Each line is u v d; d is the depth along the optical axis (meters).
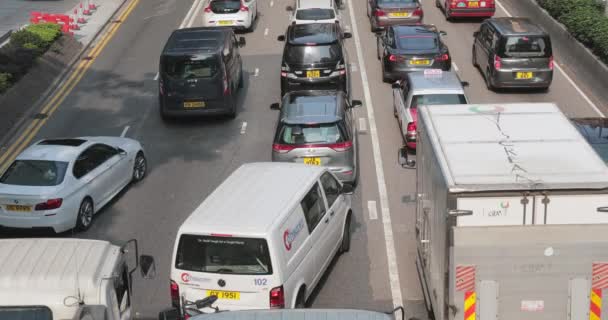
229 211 23.41
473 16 64.50
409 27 52.09
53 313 15.24
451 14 64.19
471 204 18.58
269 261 22.23
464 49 58.25
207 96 43.88
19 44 53.19
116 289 16.62
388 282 27.55
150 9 71.31
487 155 20.30
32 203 30.97
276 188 25.06
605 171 19.11
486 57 50.19
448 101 39.16
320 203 26.44
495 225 18.61
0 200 31.19
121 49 59.94
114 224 32.91
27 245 16.98
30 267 15.91
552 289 18.62
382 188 35.59
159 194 35.81
